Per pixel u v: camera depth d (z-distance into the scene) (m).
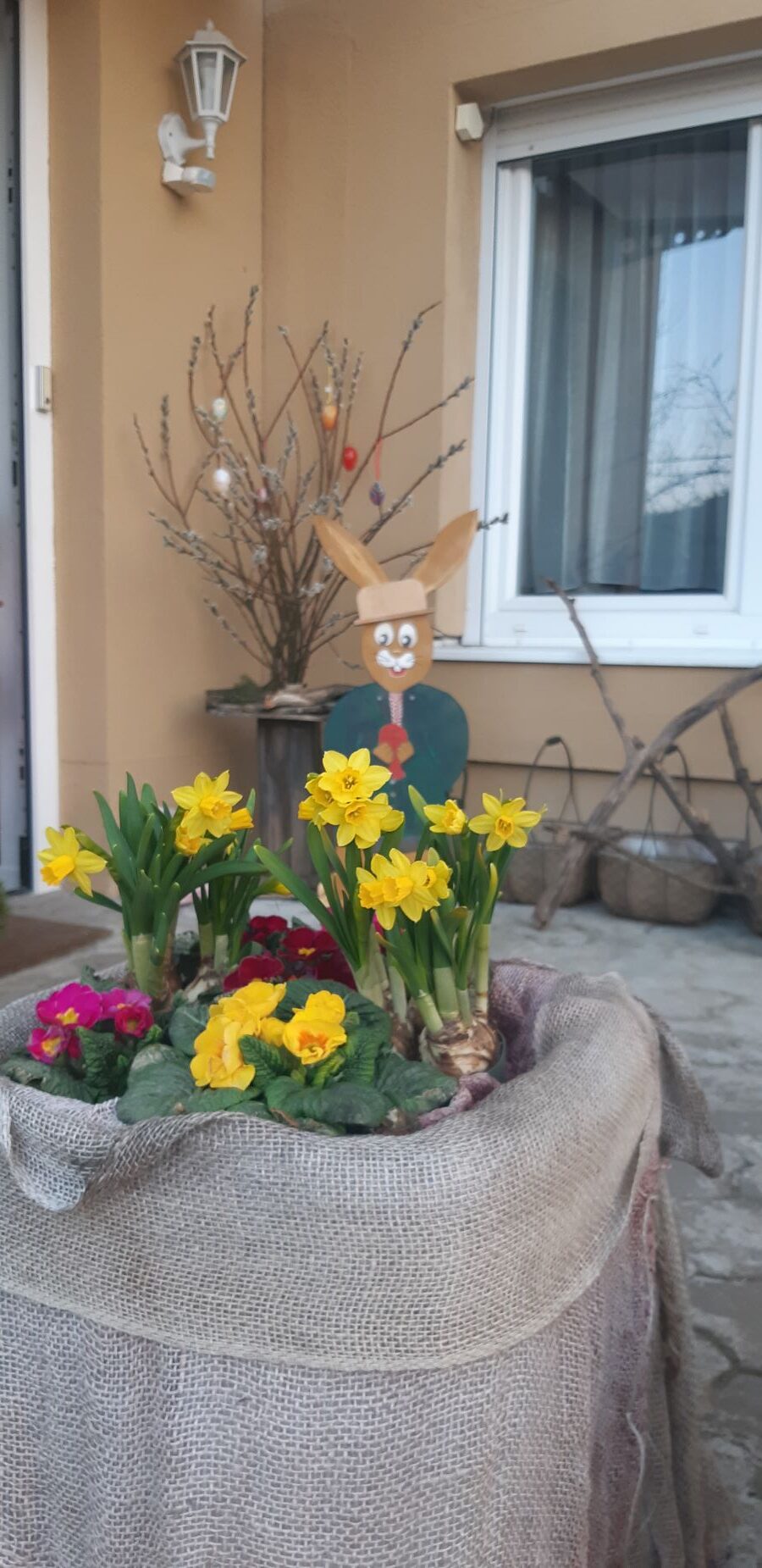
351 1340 0.67
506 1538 0.73
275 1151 0.67
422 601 2.27
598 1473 0.90
